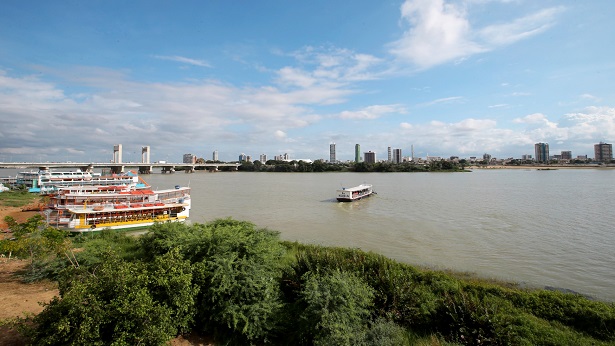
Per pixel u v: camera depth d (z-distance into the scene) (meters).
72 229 36.22
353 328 11.28
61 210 37.91
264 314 12.34
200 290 12.70
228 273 12.73
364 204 66.56
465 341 12.27
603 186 106.00
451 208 59.44
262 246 14.98
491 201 68.94
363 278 14.98
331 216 52.09
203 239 15.10
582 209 56.41
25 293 15.95
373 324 11.89
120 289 10.09
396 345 11.52
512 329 12.45
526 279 23.19
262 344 12.29
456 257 28.88
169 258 12.72
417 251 30.97
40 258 19.11
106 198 42.38
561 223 44.38
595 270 25.19
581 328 13.84
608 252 30.16
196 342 12.15
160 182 133.38
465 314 12.91
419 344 12.10
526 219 47.59
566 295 16.42
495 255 29.47
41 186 87.56
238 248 14.41
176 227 20.08
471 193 86.38
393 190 96.88
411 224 44.94
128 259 20.41
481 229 41.12
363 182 133.75
